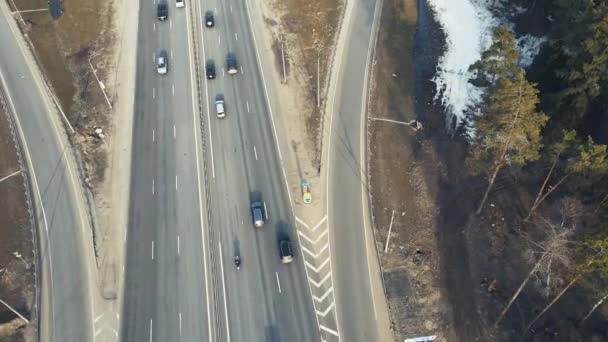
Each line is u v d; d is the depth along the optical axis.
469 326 58.38
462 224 66.94
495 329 57.94
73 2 94.00
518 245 64.31
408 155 73.94
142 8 94.81
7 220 67.19
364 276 62.06
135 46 88.69
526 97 49.81
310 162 73.12
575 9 62.50
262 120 78.19
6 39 88.81
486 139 57.25
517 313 58.88
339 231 66.00
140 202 69.06
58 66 85.31
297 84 83.06
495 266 63.03
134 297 60.78
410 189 70.31
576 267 46.28
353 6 94.81
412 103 80.94
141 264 63.44
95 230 66.44
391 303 59.97
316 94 81.38
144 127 77.31
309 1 95.38
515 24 91.62
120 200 69.31
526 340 56.81
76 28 90.69
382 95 81.31
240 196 69.50
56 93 81.25
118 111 79.25
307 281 61.69
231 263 63.31
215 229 66.38
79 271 63.03
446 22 93.94
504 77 51.69
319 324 58.41
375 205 68.44
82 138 75.62
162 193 69.88
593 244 43.38
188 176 71.56
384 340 57.28
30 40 88.81
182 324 58.62
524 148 54.00
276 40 89.75
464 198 69.38
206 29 91.38
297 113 79.06
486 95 64.12
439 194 69.88
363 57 86.50
